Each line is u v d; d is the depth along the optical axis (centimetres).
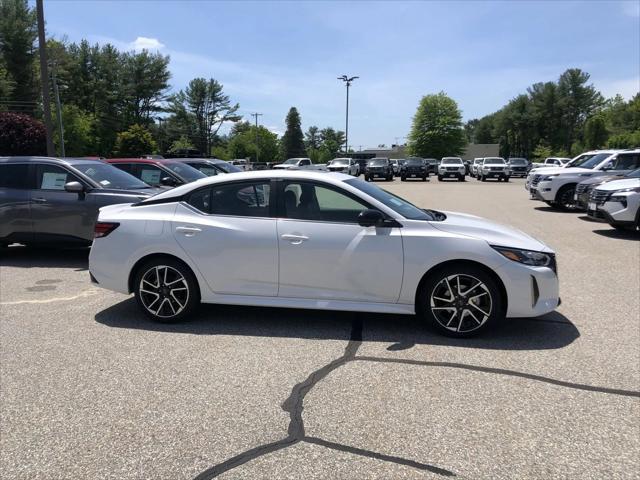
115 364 411
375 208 475
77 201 790
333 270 471
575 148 8162
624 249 916
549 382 373
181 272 499
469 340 460
